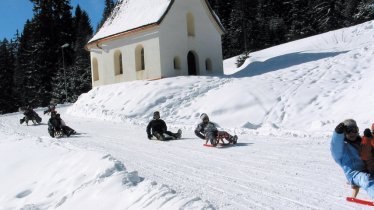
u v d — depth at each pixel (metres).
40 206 8.17
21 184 10.27
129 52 34.09
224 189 8.39
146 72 32.78
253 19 77.44
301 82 24.27
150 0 35.19
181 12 33.38
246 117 21.22
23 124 26.69
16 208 8.73
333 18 65.94
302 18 71.56
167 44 32.22
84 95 33.66
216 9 86.00
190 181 9.19
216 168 10.36
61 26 75.94
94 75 38.38
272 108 21.38
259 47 75.88
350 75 24.00
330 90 21.98
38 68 72.75
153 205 6.56
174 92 27.25
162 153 12.95
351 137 6.67
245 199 7.64
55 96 63.19
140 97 27.33
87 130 20.70
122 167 9.09
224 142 14.41
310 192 7.82
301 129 16.67
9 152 13.88
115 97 29.42
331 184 8.27
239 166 10.41
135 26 33.34
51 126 18.52
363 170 6.65
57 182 9.34
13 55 103.00
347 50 35.00
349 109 18.67
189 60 34.75
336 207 6.87
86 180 8.69
